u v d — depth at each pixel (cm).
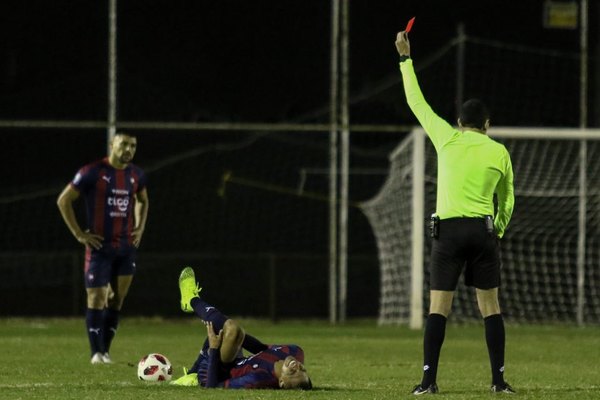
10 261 6297
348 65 6044
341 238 6138
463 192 2755
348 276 6594
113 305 3894
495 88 6650
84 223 6550
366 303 6594
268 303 6525
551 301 6556
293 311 6475
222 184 6162
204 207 6612
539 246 6756
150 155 6588
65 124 5888
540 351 4619
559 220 6706
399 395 2739
